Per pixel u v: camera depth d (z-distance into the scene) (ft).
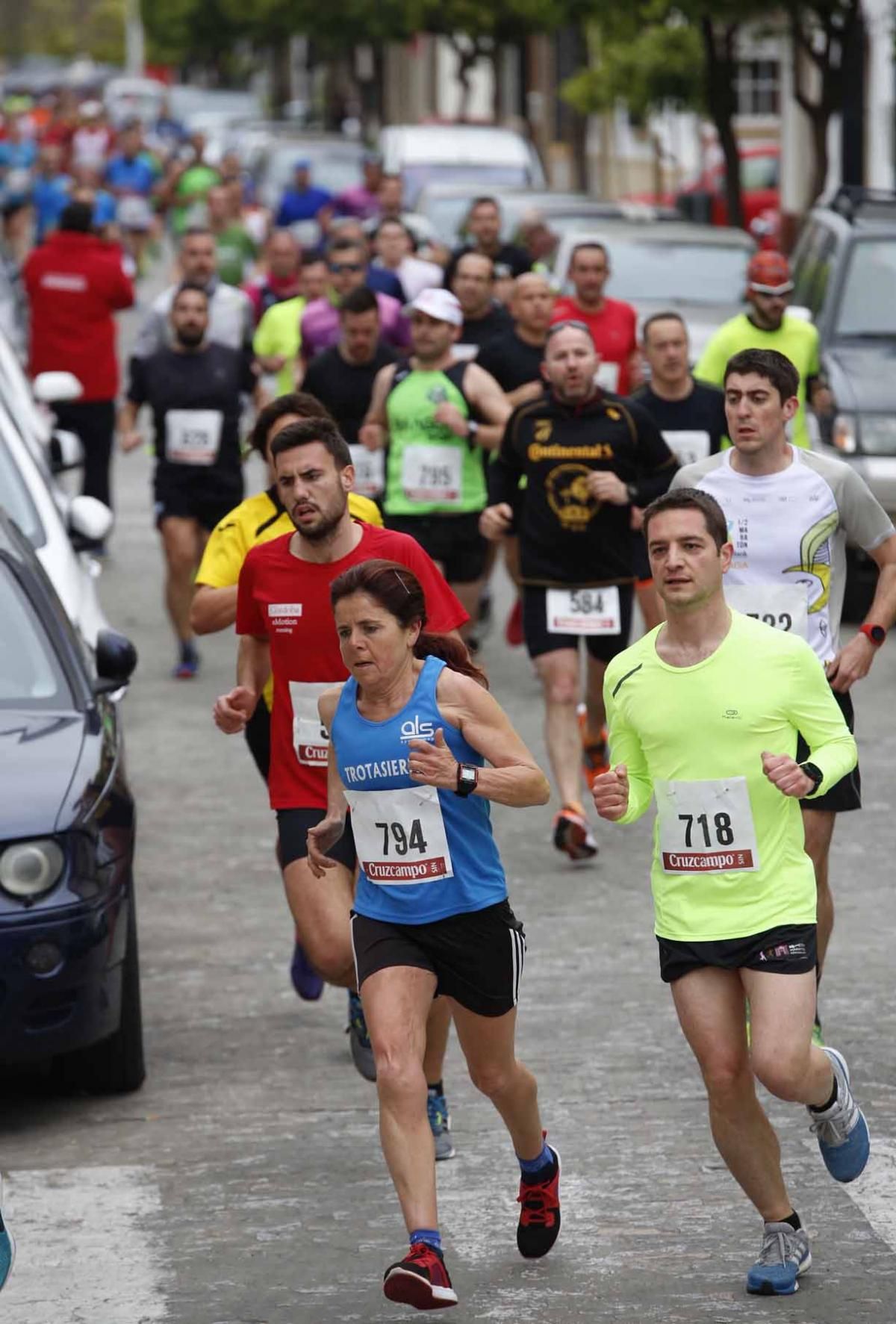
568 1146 63.41
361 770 52.65
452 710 52.37
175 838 98.63
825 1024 73.20
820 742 52.37
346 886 63.21
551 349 91.40
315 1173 61.82
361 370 113.19
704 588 51.83
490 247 159.12
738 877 51.96
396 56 627.05
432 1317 52.21
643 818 100.94
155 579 159.22
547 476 91.76
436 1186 57.62
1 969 61.93
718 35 257.34
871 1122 64.28
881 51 263.70
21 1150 63.93
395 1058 51.34
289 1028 74.69
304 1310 52.85
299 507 61.57
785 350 113.70
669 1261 55.31
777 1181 53.26
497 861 53.47
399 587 52.03
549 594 92.63
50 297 159.02
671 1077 68.95
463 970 52.85
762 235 174.19
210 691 126.41
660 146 314.35
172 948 83.51
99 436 162.09
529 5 375.25
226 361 125.49
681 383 102.17
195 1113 66.74
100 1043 67.21
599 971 79.46
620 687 52.85
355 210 292.81
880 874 91.40
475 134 301.84
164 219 447.42
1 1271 47.32
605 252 131.95
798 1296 52.85
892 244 152.66
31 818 63.62
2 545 76.33
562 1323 51.72
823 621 66.44
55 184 330.13
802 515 65.57
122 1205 59.57
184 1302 53.47
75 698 70.44
